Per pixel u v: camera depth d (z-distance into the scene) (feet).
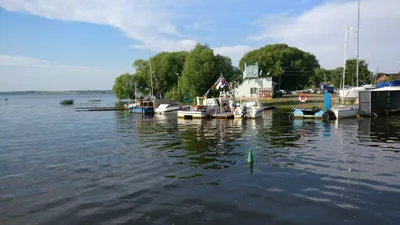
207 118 118.73
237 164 42.47
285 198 28.99
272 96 219.41
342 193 30.01
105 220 25.29
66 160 48.14
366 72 240.73
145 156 49.34
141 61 265.13
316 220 24.26
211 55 179.11
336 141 59.31
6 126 108.37
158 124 102.99
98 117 142.20
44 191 32.99
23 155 53.16
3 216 26.71
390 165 40.24
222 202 28.40
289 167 40.22
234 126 89.56
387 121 91.86
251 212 26.02
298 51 356.38
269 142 59.93
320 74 381.40
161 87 231.91
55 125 108.58
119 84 260.83
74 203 29.17
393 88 118.01
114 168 41.93
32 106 287.48
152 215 25.94
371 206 26.71
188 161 44.93
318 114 101.96
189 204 28.12
